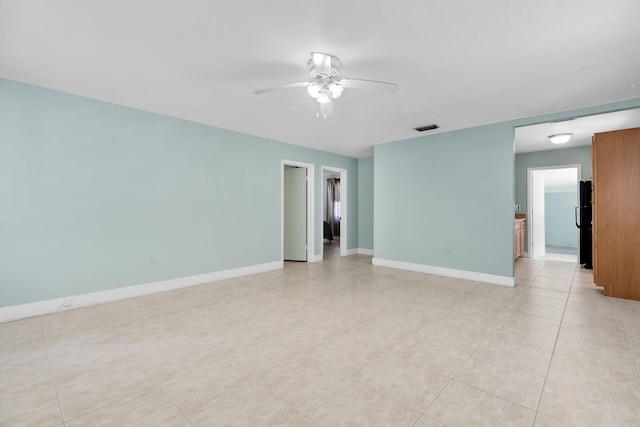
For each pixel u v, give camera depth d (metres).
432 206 4.82
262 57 2.40
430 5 1.78
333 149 6.03
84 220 3.22
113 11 1.83
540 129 4.55
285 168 6.08
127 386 1.77
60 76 2.74
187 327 2.66
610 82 2.84
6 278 2.79
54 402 1.62
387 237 5.41
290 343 2.34
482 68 2.57
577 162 5.73
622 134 3.42
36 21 1.93
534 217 6.34
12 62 2.48
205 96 3.21
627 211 3.40
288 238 6.10
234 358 2.10
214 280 4.34
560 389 1.72
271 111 3.70
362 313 3.00
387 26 1.99
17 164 2.84
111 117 3.40
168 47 2.26
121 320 2.82
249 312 3.04
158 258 3.77
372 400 1.63
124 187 3.49
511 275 4.05
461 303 3.30
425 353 2.16
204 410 1.56
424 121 4.11
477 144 4.34
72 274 3.15
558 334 2.47
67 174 3.11
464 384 1.78
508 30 2.03
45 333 2.52
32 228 2.92
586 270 5.02
